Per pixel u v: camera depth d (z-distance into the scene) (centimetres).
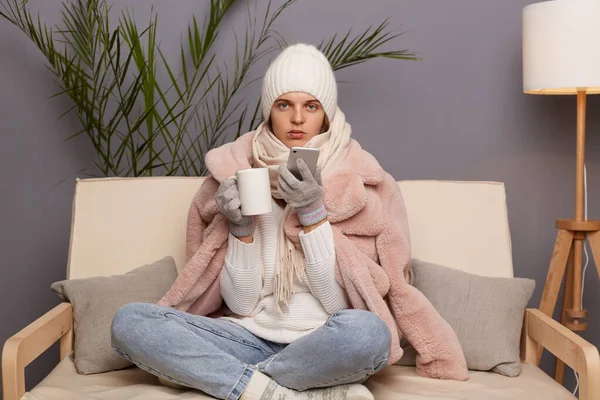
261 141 178
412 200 196
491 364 166
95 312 170
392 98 259
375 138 259
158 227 192
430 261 189
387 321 156
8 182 257
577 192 217
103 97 238
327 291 158
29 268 258
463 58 257
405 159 259
